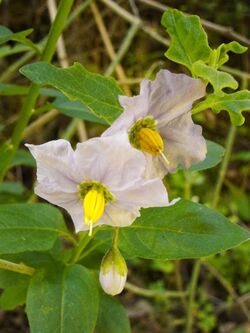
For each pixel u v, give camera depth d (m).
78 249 0.11
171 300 0.25
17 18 0.27
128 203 0.09
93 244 0.12
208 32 0.27
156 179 0.08
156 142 0.09
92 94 0.10
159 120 0.09
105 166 0.09
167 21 0.09
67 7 0.12
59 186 0.09
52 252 0.12
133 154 0.08
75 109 0.14
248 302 0.25
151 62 0.27
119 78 0.23
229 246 0.10
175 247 0.10
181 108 0.09
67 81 0.10
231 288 0.23
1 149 0.14
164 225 0.10
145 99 0.09
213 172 0.27
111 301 0.12
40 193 0.09
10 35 0.12
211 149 0.12
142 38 0.27
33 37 0.27
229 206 0.27
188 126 0.09
